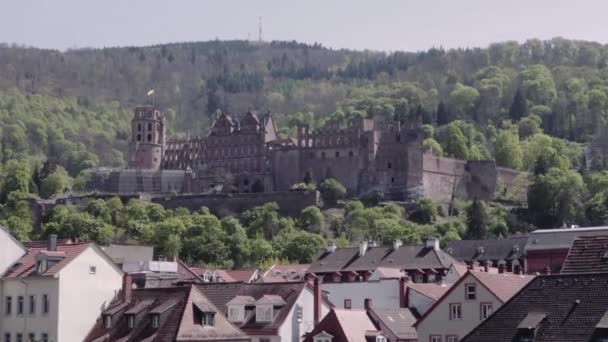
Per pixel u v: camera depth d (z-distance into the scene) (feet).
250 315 570.05
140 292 557.33
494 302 496.64
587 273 391.24
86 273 577.84
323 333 546.26
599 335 364.58
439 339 509.35
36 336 574.56
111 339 536.01
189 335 501.56
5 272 592.60
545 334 376.48
